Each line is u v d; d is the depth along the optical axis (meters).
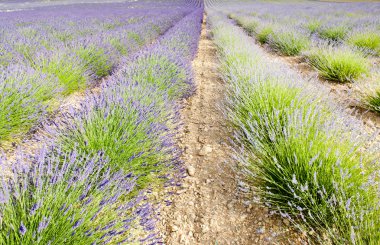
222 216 1.93
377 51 6.38
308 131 1.99
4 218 1.29
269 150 2.10
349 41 7.02
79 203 1.49
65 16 16.53
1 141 2.62
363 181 1.69
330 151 1.87
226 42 7.18
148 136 2.21
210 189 2.21
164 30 12.55
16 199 1.41
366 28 7.58
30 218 1.32
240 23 15.12
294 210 1.81
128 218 1.56
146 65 3.96
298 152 1.91
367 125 3.10
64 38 8.03
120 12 21.06
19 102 2.91
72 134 2.09
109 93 2.70
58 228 1.31
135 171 2.01
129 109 2.37
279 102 2.67
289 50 7.38
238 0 54.94
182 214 1.95
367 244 1.43
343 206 1.50
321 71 5.07
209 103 4.12
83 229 1.39
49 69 4.18
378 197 1.55
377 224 1.46
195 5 42.44
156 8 30.00
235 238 1.75
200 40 10.91
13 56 4.92
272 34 8.84
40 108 3.11
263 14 16.72
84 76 4.63
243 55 5.20
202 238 1.76
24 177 1.55
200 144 2.93
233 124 3.17
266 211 1.93
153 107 2.69
